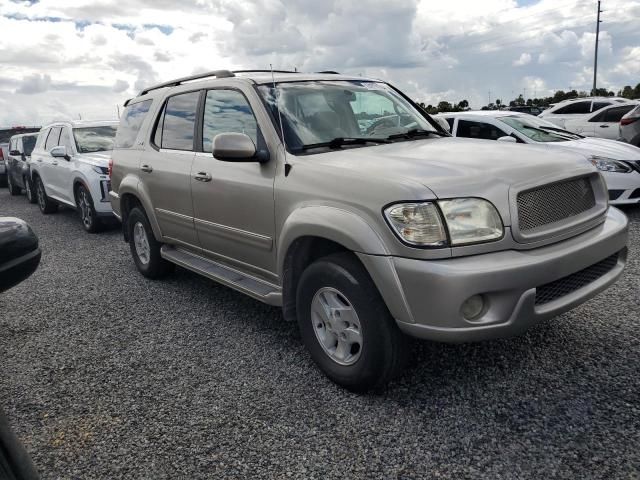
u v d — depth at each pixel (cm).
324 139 361
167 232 495
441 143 364
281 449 264
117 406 314
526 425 270
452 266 257
